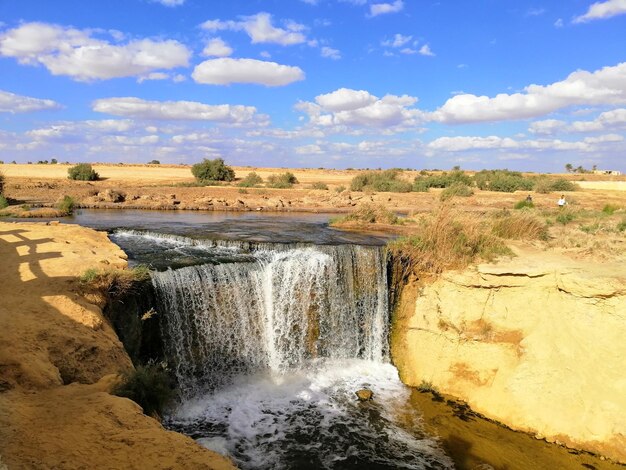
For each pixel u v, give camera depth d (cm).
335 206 3784
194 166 6662
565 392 1266
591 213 2686
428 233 1694
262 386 1452
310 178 8594
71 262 1342
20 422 646
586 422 1216
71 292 1142
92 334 1009
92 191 3988
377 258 1686
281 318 1609
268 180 6819
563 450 1198
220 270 1498
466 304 1491
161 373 999
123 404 748
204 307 1455
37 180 5184
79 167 5875
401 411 1352
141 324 1266
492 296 1456
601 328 1272
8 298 1062
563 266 1415
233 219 2875
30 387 767
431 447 1184
